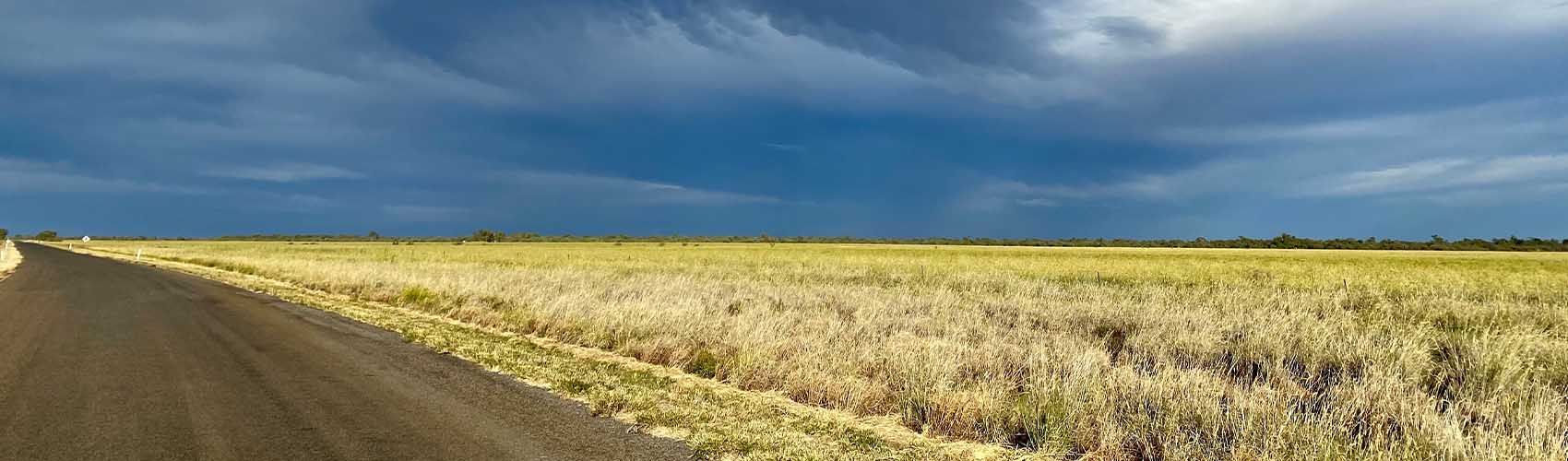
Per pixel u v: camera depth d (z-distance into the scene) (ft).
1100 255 193.77
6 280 77.10
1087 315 46.42
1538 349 32.24
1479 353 29.60
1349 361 31.01
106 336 35.22
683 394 23.99
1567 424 19.83
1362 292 68.59
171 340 33.91
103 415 19.66
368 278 70.85
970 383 25.55
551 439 18.31
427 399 22.36
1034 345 31.68
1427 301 59.93
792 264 131.64
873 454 18.10
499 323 43.96
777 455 17.54
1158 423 19.52
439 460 16.38
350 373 26.43
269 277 89.35
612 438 18.54
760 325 35.63
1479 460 16.99
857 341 33.88
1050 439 19.13
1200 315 42.83
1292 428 18.79
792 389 24.89
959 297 59.72
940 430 20.52
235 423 19.08
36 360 28.09
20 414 19.60
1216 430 18.70
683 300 48.08
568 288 59.11
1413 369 28.81
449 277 69.05
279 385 24.00
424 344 34.22
